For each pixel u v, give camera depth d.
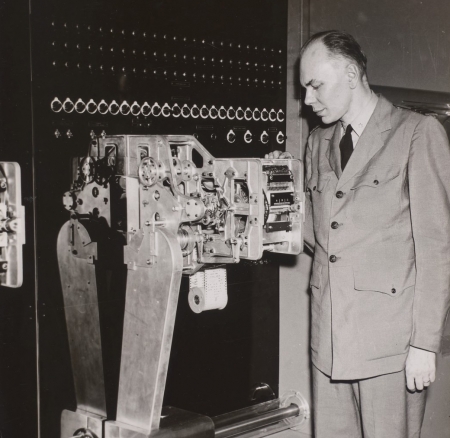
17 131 3.01
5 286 2.92
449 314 3.93
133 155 2.79
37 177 3.01
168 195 2.62
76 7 3.11
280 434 4.12
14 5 2.97
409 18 4.12
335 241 2.73
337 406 2.94
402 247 2.65
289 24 4.08
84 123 3.16
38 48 2.98
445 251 2.52
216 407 3.90
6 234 2.73
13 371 3.11
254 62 3.92
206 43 3.68
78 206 3.03
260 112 3.98
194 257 2.84
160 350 2.58
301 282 4.12
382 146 2.67
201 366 3.79
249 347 4.07
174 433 2.63
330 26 3.88
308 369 4.11
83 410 3.15
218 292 3.04
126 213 2.78
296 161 2.94
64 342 3.14
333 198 2.76
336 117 2.74
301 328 4.13
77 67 3.12
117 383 3.33
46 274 3.06
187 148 2.86
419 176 2.55
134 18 3.33
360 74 2.70
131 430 2.64
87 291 3.08
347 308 2.69
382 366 2.65
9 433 3.12
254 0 3.89
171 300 2.56
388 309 2.64
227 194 2.75
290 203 2.92
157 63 3.45
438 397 3.92
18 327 3.08
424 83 4.25
